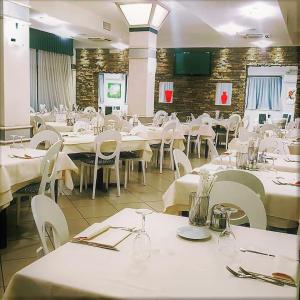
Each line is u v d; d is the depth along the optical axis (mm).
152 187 6230
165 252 1705
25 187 3930
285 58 12445
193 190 3031
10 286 1458
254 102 15344
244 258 1653
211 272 1521
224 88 13203
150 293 1335
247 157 3846
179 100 13742
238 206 2377
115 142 5594
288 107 14914
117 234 1874
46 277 1427
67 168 4402
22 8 5820
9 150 4301
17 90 5863
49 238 3611
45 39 12758
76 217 4535
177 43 13312
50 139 4766
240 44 12750
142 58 8977
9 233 3939
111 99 14977
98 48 14438
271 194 2816
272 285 1422
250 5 7281
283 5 6887
